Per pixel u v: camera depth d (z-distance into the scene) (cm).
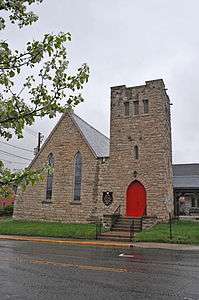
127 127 2978
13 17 459
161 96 2889
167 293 840
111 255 1557
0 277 1011
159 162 2786
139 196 2827
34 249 1762
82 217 2966
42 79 470
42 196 3186
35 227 2764
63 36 464
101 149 3331
